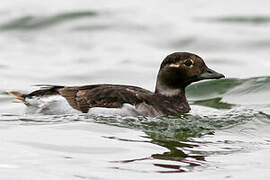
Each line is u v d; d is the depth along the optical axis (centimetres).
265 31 2441
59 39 2383
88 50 2255
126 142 1144
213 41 2333
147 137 1188
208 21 2603
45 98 1368
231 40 2345
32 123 1271
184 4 2928
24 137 1160
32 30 2484
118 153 1076
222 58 2156
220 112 1473
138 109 1336
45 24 2530
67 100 1355
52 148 1095
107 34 2442
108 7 2778
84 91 1366
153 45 2317
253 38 2364
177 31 2450
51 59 2141
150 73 1977
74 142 1134
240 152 1104
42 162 1019
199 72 1417
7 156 1045
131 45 2308
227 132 1262
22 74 1939
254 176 965
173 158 1053
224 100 1652
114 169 990
